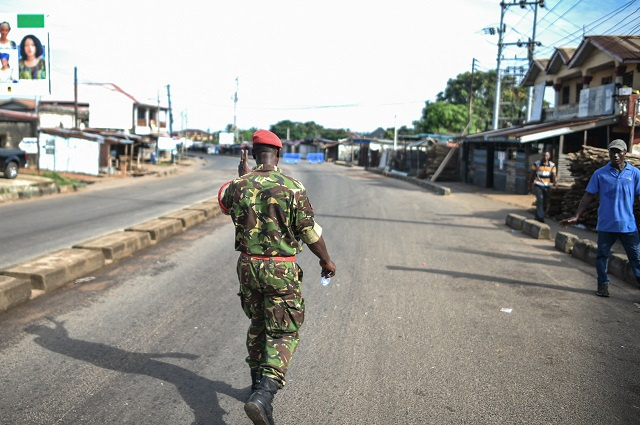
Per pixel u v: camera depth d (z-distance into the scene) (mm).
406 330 4957
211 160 67938
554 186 12531
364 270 7480
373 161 50250
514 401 3547
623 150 5805
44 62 21219
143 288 6355
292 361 4219
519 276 7145
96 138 31250
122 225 12289
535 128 19828
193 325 5047
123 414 3336
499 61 32406
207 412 3385
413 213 14586
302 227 3068
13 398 3512
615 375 3969
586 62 21703
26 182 20797
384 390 3705
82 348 4418
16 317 5180
